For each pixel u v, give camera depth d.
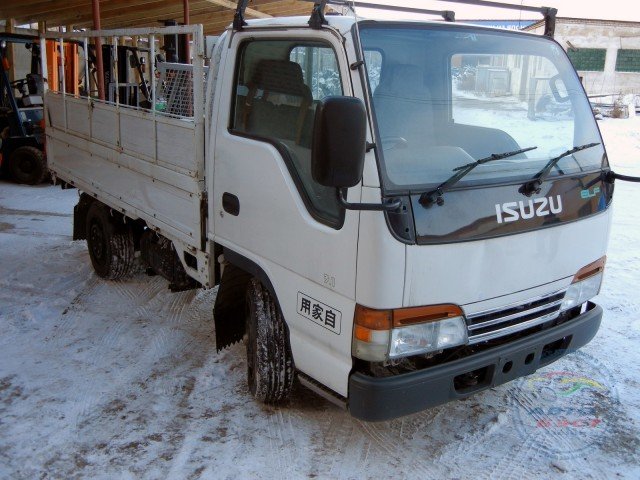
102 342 4.65
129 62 7.66
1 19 13.22
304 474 3.17
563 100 3.52
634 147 15.07
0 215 8.58
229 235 3.65
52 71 6.97
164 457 3.29
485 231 2.82
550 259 3.12
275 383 3.57
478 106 3.16
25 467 3.19
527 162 3.13
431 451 3.38
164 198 4.39
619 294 5.84
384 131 2.79
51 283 5.87
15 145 10.96
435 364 3.00
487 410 3.79
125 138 4.91
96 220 5.86
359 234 2.68
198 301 5.48
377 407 2.78
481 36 3.26
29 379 4.07
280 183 3.15
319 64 2.98
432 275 2.71
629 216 8.96
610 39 27.48
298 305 3.14
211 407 3.78
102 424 3.58
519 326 3.11
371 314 2.69
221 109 3.61
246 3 3.52
